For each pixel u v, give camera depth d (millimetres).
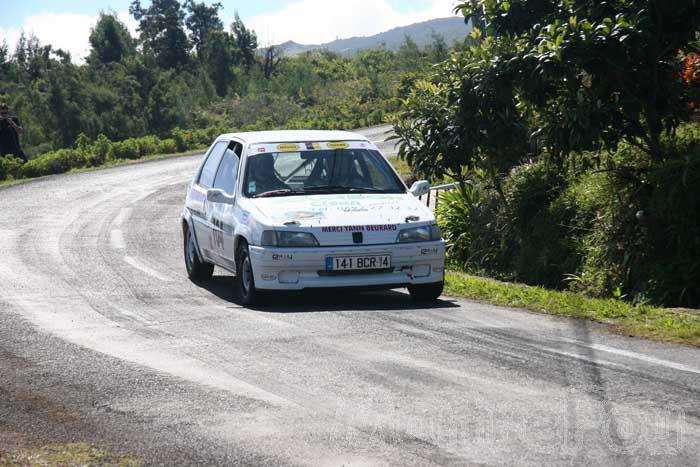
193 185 16812
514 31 17000
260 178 14109
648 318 11398
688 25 15305
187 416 7633
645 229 14773
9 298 14086
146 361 9602
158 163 52031
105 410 7875
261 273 12789
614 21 15453
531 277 17312
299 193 13922
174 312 12695
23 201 32312
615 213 15398
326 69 175000
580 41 14867
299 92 148625
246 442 6949
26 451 6875
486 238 19000
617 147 16734
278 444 6883
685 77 15367
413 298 13633
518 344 10016
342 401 7941
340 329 11023
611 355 9438
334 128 94062
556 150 16172
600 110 15086
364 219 13031
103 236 23250
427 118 18906
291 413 7645
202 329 11289
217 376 8883
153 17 185750
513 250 18375
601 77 15375
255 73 160125
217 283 16031
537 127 17484
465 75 17891
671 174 14406
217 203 14820
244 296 13375
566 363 9117
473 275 18531
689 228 14188
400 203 13664
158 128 126625
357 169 14398
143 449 6855
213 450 6793
